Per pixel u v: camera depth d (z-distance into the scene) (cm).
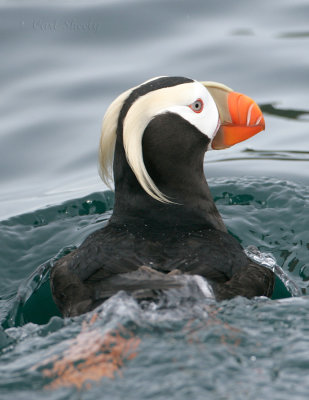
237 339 823
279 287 1098
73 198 1443
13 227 1328
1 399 748
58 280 986
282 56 1880
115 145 1052
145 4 2122
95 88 1789
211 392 742
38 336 895
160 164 1040
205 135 1059
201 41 1956
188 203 1059
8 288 1166
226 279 929
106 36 1994
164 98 1012
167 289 872
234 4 2127
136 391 746
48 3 2131
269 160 1600
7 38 1978
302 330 848
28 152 1631
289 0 2138
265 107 1734
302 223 1305
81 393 748
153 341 814
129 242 955
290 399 731
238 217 1336
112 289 882
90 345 812
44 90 1794
